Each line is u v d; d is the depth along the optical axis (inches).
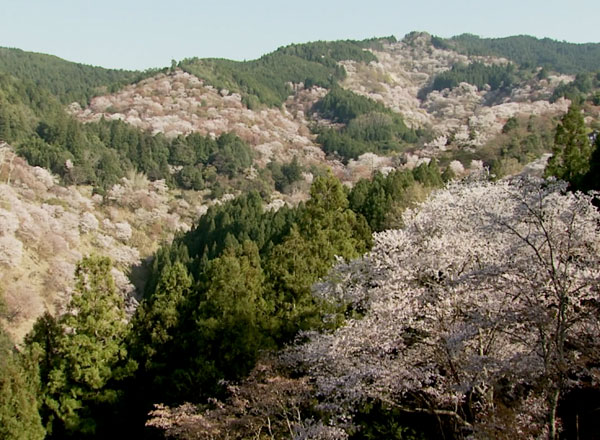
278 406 510.0
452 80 6063.0
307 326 671.8
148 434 694.5
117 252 2279.8
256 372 533.0
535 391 418.9
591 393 480.1
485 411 450.6
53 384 690.2
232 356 676.1
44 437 668.1
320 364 488.4
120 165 2992.1
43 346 735.7
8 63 5093.5
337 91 5378.9
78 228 2341.3
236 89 5246.1
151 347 745.0
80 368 693.9
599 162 869.8
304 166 3555.6
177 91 4884.4
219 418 520.4
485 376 413.4
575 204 381.7
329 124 4943.4
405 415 585.0
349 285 562.3
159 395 709.9
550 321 347.3
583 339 365.1
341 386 446.6
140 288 2150.6
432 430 563.8
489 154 2546.8
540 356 366.9
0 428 621.9
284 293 743.7
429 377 471.8
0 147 2495.1
